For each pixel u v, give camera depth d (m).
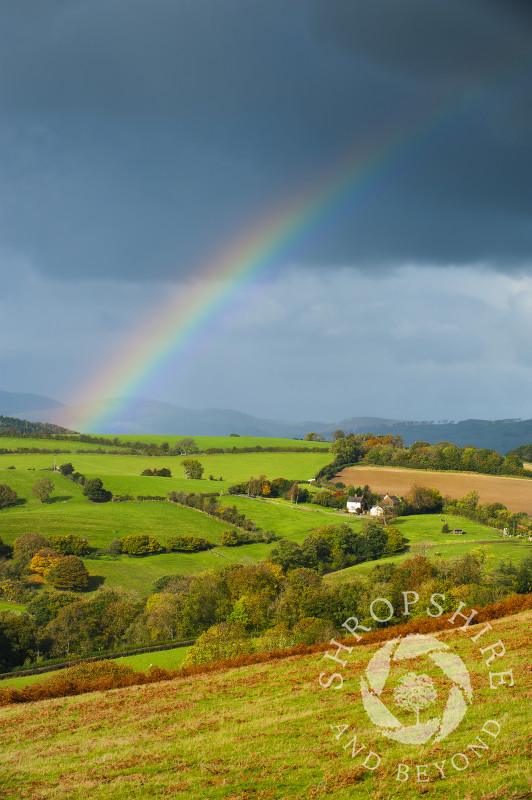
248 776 21.03
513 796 17.06
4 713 34.47
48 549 110.25
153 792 20.70
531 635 32.94
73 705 34.41
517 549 113.19
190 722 28.33
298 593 76.31
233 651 56.53
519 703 23.48
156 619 73.19
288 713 27.39
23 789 22.20
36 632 69.00
